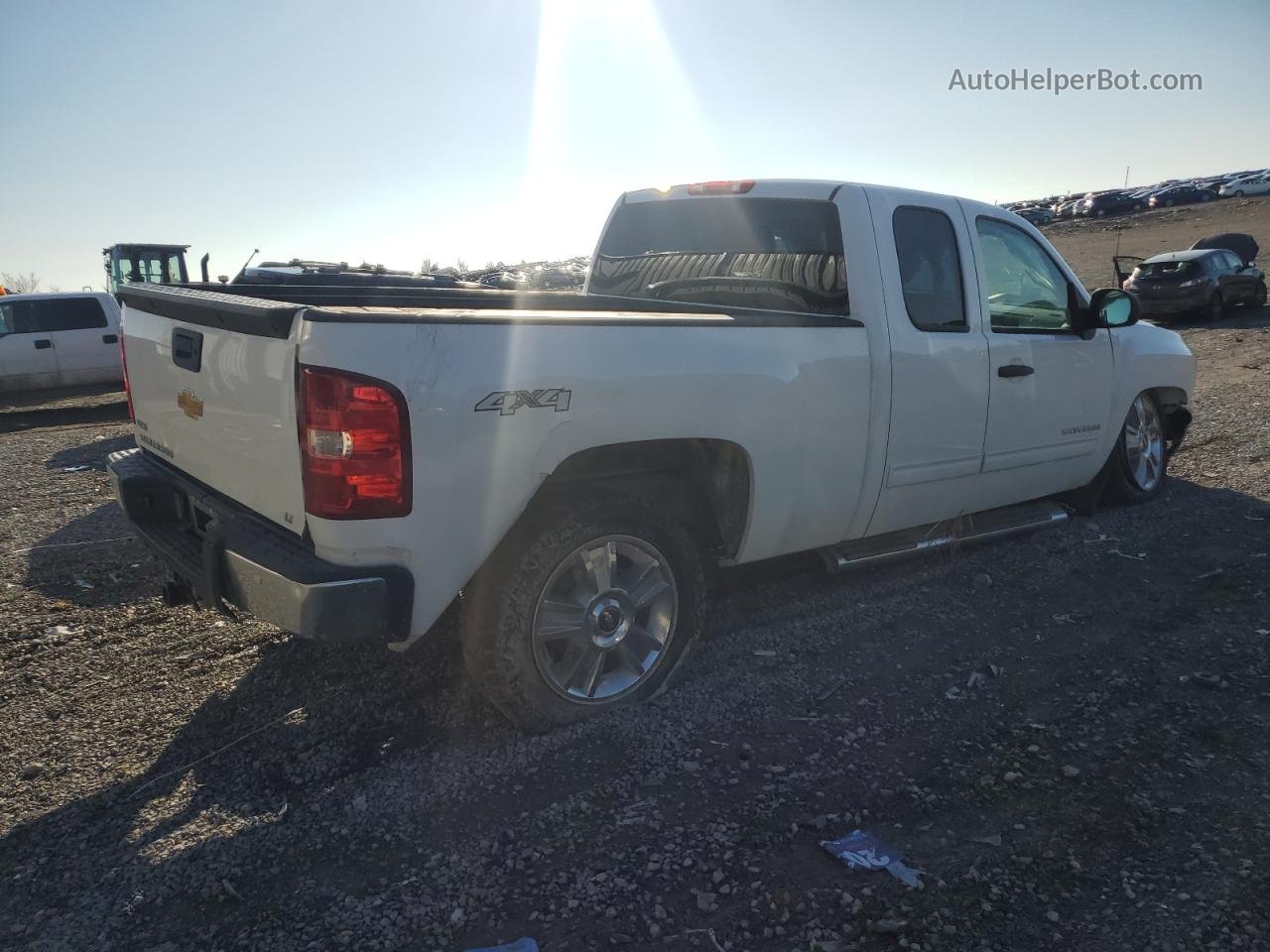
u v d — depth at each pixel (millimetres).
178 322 3639
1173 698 3598
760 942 2395
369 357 2834
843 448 4086
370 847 2809
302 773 3223
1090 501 5930
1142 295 20625
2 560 5832
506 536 3291
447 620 4137
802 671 3906
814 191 4465
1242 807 2904
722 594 4727
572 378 3211
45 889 2658
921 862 2688
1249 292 21641
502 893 2588
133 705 3783
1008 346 4809
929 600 4668
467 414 2994
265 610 3014
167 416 3826
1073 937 2381
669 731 3424
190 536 3775
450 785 3107
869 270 4223
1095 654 4016
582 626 3439
